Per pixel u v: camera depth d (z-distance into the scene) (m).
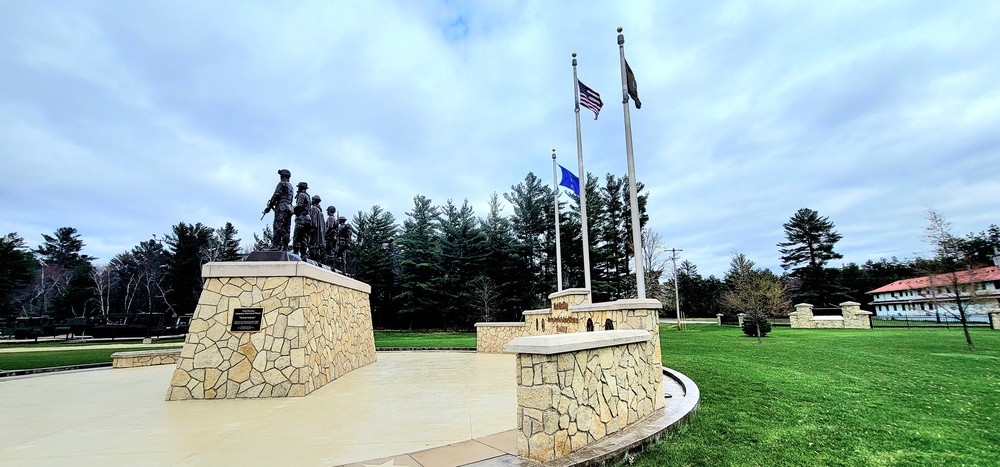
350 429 4.81
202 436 4.60
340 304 10.13
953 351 12.77
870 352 12.70
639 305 5.72
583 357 4.14
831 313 46.72
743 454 3.97
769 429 4.80
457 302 36.50
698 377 8.36
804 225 49.16
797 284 49.09
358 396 6.94
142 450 4.11
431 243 39.72
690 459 3.85
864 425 4.94
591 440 4.01
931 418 5.25
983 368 9.45
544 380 3.68
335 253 12.73
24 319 34.53
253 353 7.26
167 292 43.69
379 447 4.11
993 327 23.08
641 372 5.20
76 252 55.03
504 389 7.54
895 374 8.70
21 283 32.97
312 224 10.73
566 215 37.38
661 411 5.30
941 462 3.77
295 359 7.27
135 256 50.66
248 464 3.68
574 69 12.53
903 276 48.09
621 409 4.59
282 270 7.75
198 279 43.44
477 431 4.68
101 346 22.50
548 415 3.61
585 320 9.24
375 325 40.19
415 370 10.48
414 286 36.78
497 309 35.44
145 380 9.27
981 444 4.25
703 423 5.09
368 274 38.47
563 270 38.59
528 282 38.31
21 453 4.04
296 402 6.50
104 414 5.76
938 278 16.16
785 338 18.67
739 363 10.62
